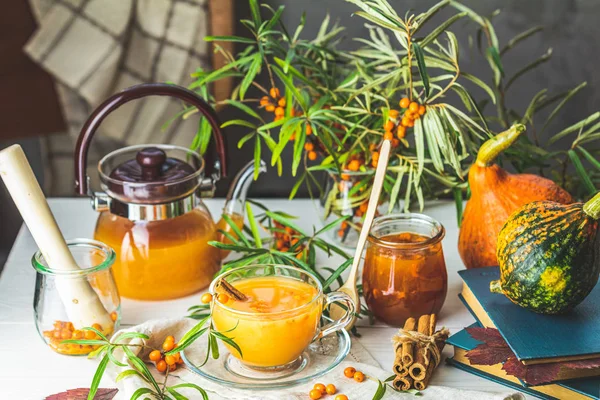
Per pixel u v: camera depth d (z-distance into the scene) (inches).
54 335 43.2
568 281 40.6
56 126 73.9
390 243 43.7
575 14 76.9
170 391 39.2
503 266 41.9
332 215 51.2
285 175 80.3
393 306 44.4
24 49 70.1
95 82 70.2
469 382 41.8
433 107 46.7
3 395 41.1
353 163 49.7
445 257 50.9
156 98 72.1
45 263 44.0
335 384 40.9
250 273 42.6
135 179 45.7
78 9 69.6
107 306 43.7
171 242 45.9
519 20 77.1
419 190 47.6
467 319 45.9
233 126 78.6
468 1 76.3
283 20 75.9
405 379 40.3
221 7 70.8
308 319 40.4
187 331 43.7
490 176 45.8
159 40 70.9
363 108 49.4
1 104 71.9
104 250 44.7
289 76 49.8
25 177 42.1
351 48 76.4
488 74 78.4
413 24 45.6
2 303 47.2
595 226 40.5
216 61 71.7
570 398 40.1
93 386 38.9
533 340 40.3
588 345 39.9
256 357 40.6
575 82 79.3
